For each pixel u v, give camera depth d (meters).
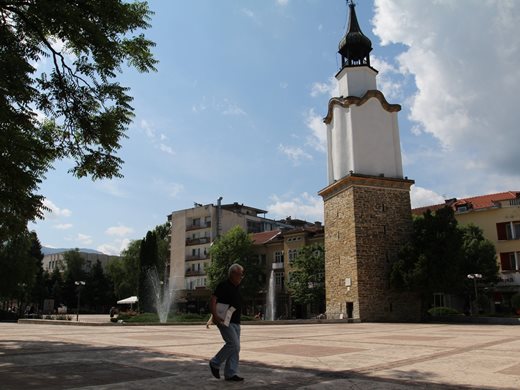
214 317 7.50
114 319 36.38
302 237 61.69
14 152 11.16
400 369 8.99
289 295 61.53
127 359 10.41
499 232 50.69
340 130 43.03
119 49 12.46
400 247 40.16
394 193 41.12
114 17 11.62
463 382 7.53
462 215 53.53
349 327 27.98
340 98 43.47
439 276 35.50
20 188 11.84
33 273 61.91
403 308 38.97
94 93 12.80
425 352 12.20
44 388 6.87
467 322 35.22
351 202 39.81
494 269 45.28
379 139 42.06
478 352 12.23
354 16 46.56
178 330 22.97
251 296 60.84
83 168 13.62
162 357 10.78
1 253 57.78
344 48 45.47
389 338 17.62
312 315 57.41
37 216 12.60
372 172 41.03
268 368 9.09
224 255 61.38
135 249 81.88
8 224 12.82
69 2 11.01
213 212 77.38
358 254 38.53
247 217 82.31
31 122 12.05
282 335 19.58
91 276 93.31
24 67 10.84
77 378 7.79
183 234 80.12
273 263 64.81
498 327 27.09
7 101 11.20
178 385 7.15
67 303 90.06
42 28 11.36
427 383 7.44
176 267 80.00
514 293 48.00
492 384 7.36
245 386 7.10
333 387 7.05
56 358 10.59
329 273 42.59
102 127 12.80
